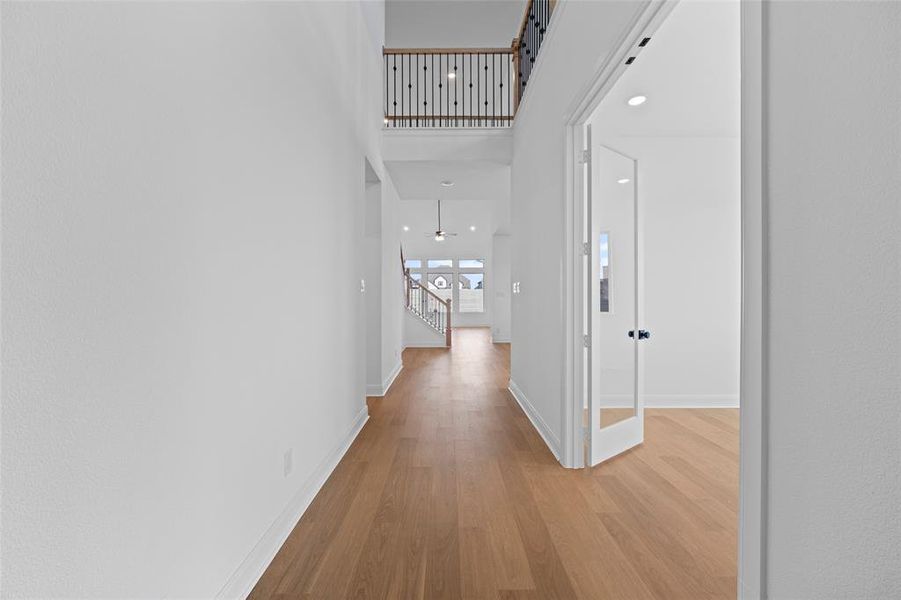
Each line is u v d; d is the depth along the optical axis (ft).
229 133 5.15
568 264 9.46
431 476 9.04
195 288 4.46
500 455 10.28
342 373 10.35
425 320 34.27
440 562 6.06
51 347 2.91
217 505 4.86
